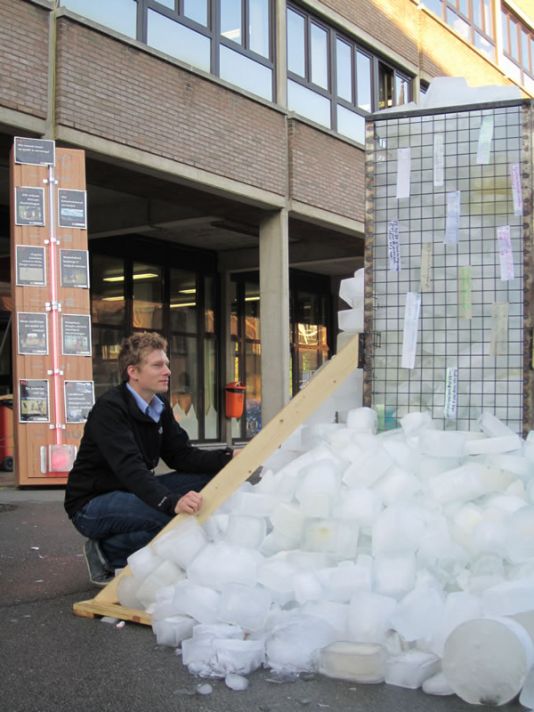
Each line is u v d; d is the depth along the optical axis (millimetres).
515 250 3578
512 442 3010
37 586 3699
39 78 8203
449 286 3689
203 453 3771
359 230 12984
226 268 14766
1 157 9086
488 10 18719
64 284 8070
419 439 3115
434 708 2215
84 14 8953
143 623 3010
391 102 14758
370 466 2920
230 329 15133
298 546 2932
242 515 3002
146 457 3531
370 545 2869
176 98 9742
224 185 10414
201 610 2723
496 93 3881
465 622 2248
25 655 2697
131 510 3424
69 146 8570
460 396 3615
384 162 3887
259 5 11664
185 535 3010
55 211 8109
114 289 12914
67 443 7914
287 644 2496
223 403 14875
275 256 11555
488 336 3596
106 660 2637
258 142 11055
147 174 9641
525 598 2311
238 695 2330
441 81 3938
